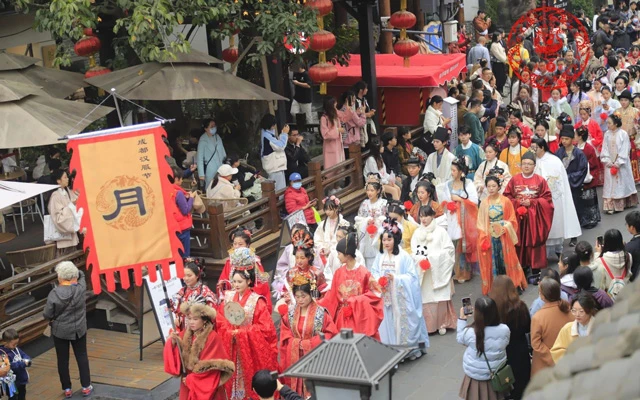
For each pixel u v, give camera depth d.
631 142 18.72
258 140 18.53
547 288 8.63
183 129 18.53
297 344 9.51
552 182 14.45
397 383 10.84
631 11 33.47
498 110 20.91
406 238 12.51
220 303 10.17
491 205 13.14
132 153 9.10
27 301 12.40
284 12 14.79
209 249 13.30
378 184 12.78
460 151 15.87
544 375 1.10
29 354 11.91
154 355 11.80
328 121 16.94
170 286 11.79
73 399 10.70
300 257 9.77
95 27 14.46
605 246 10.28
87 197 9.11
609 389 1.02
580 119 20.41
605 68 25.91
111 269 9.21
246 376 9.71
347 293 10.18
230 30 15.29
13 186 11.40
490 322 8.47
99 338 12.48
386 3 24.09
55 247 12.86
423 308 12.12
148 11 13.00
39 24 14.07
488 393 8.65
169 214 9.22
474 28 29.02
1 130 12.71
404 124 19.97
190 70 14.33
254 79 18.58
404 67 20.36
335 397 4.84
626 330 1.07
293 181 14.54
